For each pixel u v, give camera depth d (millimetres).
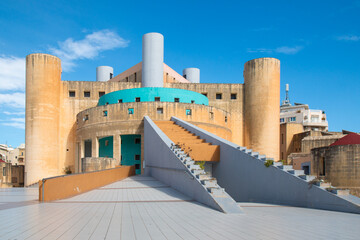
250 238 6023
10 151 81125
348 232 6621
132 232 6504
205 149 20578
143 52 43094
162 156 20547
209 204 10555
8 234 6109
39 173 39656
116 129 34438
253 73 45531
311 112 72125
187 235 6270
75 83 44844
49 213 8727
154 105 34094
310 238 6035
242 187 17031
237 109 46750
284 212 9922
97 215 8586
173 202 11633
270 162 14273
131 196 13438
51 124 41219
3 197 13266
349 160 22234
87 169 25359
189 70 63594
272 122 44250
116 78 56000
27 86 41344
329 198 10742
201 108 36188
